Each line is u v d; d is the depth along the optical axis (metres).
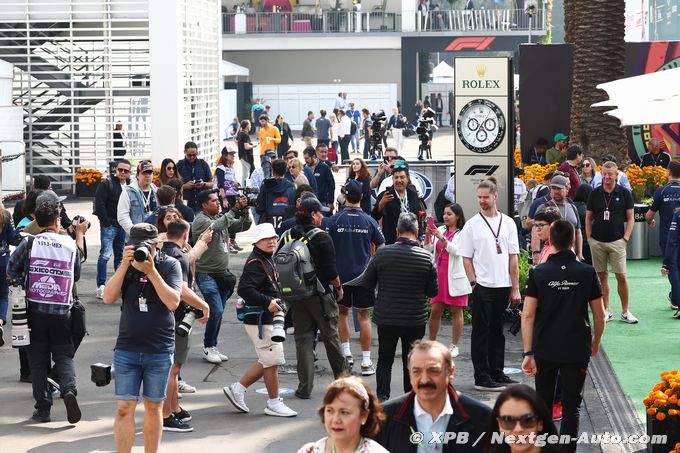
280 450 14.38
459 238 17.56
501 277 17.27
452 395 9.32
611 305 24.67
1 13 47.19
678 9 53.22
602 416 15.83
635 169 34.38
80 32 49.44
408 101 103.44
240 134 47.66
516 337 21.66
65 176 50.25
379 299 16.22
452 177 27.22
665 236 25.17
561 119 43.34
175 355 15.37
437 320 19.62
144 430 13.37
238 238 36.94
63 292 15.55
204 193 19.25
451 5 114.19
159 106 46.84
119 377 13.13
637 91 16.31
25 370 18.05
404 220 16.27
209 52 54.78
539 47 43.28
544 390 13.38
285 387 17.88
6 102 43.00
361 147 86.38
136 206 23.48
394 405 9.34
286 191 26.00
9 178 39.75
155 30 46.59
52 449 14.40
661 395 13.12
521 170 32.06
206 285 19.34
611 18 37.47
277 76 110.75
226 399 17.06
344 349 19.09
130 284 13.15
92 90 47.78
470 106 25.77
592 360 19.34
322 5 109.50
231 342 21.33
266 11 107.00
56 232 15.90
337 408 8.40
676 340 20.97
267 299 15.81
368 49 106.38
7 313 21.69
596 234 22.31
